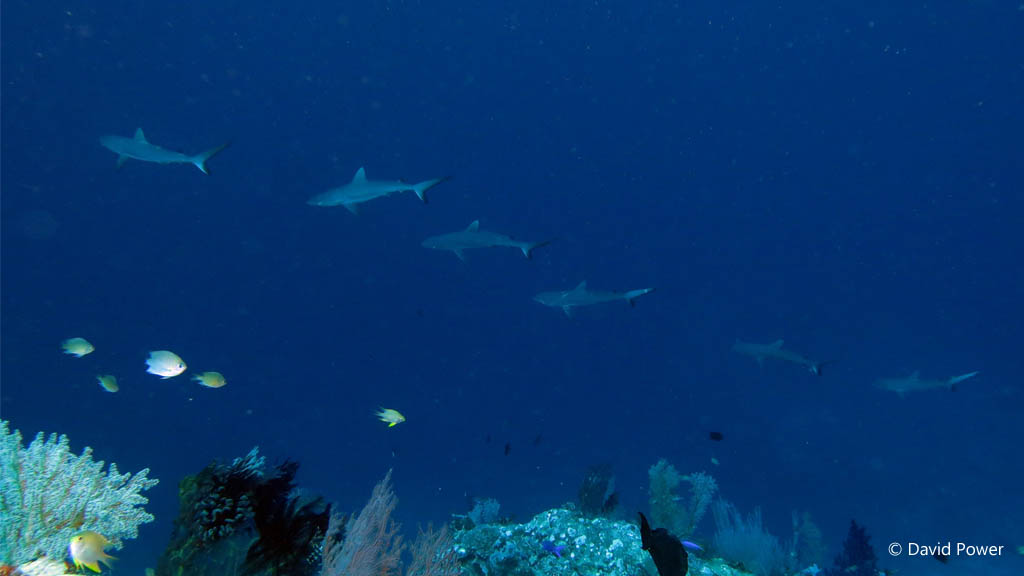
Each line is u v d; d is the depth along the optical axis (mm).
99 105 105188
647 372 50719
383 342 72625
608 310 72500
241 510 4469
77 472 4637
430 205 103812
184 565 4293
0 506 4121
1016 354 44156
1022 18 87750
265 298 96188
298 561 4656
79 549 3535
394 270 105188
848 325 59281
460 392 51125
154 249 105875
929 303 86125
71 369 39500
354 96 117062
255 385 49094
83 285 92438
